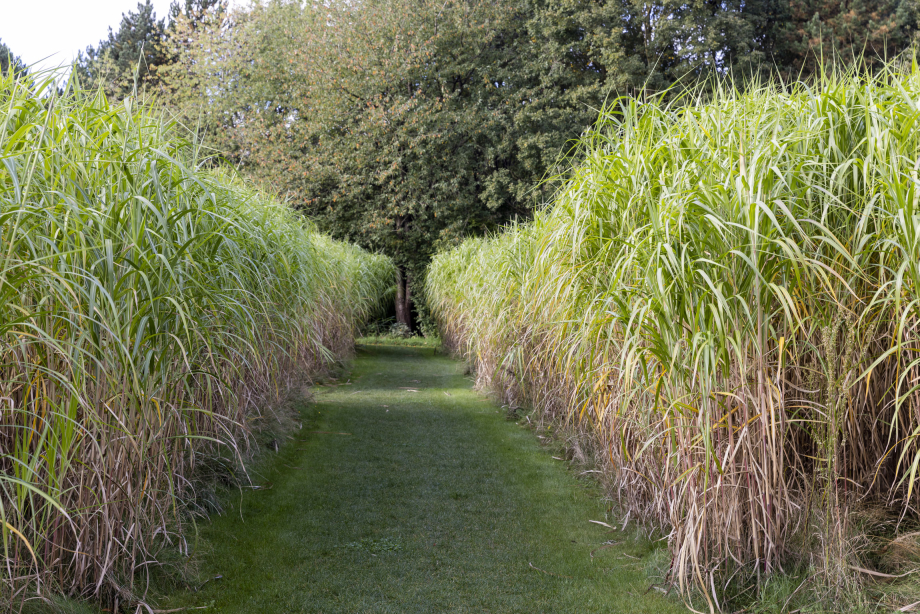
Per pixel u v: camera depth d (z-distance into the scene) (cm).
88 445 233
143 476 270
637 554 318
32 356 229
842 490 267
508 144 1888
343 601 271
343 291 977
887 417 281
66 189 229
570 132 1780
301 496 409
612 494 386
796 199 245
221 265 326
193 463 350
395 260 1866
